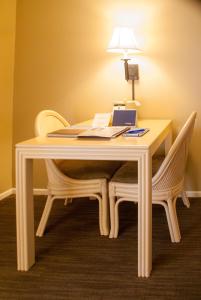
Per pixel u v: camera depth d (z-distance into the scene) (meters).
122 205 3.51
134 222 3.08
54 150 2.18
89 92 3.65
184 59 3.48
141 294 2.00
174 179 2.58
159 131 2.68
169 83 3.53
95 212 3.33
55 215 3.27
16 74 3.72
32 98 3.73
